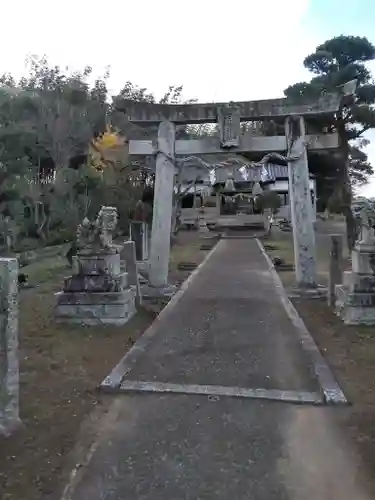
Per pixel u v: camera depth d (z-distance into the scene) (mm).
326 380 5660
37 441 4352
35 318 8969
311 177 27781
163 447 4246
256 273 14562
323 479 3762
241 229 33094
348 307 8281
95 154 24844
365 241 8391
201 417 4836
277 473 3840
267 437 4418
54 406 5094
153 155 11914
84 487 3672
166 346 7211
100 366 6383
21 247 20125
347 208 16469
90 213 21641
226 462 3998
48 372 6125
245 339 7535
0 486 3672
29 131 22953
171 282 13031
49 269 15734
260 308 9711
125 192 23469
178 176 23531
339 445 4258
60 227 22359
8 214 20484
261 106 11297
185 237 30031
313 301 10398
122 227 22688
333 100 10891
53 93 27344
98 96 30016
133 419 4809
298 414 4883
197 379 5852
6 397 4504
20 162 20969
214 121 11727
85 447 4254
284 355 6738
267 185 35500
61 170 23125
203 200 37875
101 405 5152
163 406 5109
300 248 11227
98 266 8695
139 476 3807
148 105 11602
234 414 4895
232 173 25031
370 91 20625
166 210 11695
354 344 7180
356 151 26594
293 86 22688
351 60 25859
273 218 32562
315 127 15883
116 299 8555
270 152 11641
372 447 4195
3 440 4340
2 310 4520
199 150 11727
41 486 3682
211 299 10680
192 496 3551
